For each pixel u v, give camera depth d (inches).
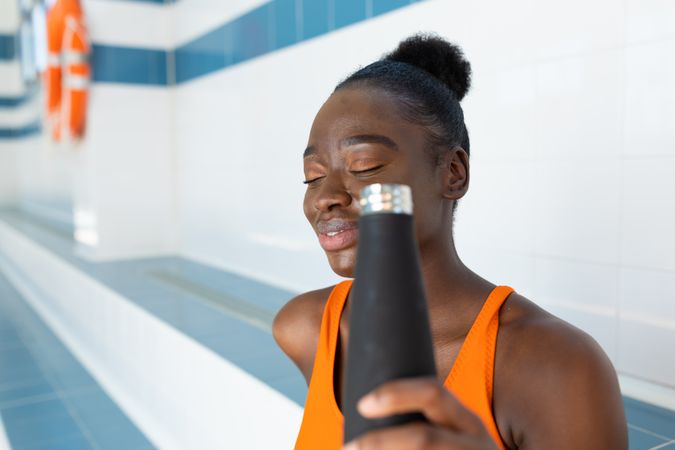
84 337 122.0
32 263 174.1
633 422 49.9
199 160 142.6
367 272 10.4
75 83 143.2
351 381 10.6
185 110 148.1
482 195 69.4
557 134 60.5
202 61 137.5
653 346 53.3
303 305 27.3
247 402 64.5
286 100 107.7
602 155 56.4
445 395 9.9
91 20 144.6
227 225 132.6
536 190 63.0
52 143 210.7
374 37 85.7
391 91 19.7
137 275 125.4
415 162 19.2
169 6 151.9
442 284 20.4
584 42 57.4
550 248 61.9
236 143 125.7
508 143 65.8
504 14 65.3
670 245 51.4
